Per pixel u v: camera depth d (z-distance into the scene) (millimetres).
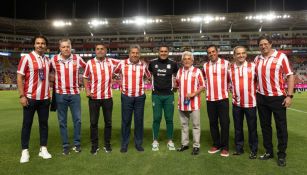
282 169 4422
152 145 5773
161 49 5516
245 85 5027
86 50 41125
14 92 28484
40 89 4980
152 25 38938
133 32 42219
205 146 5906
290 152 5395
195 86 5391
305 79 34656
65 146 5320
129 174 4230
